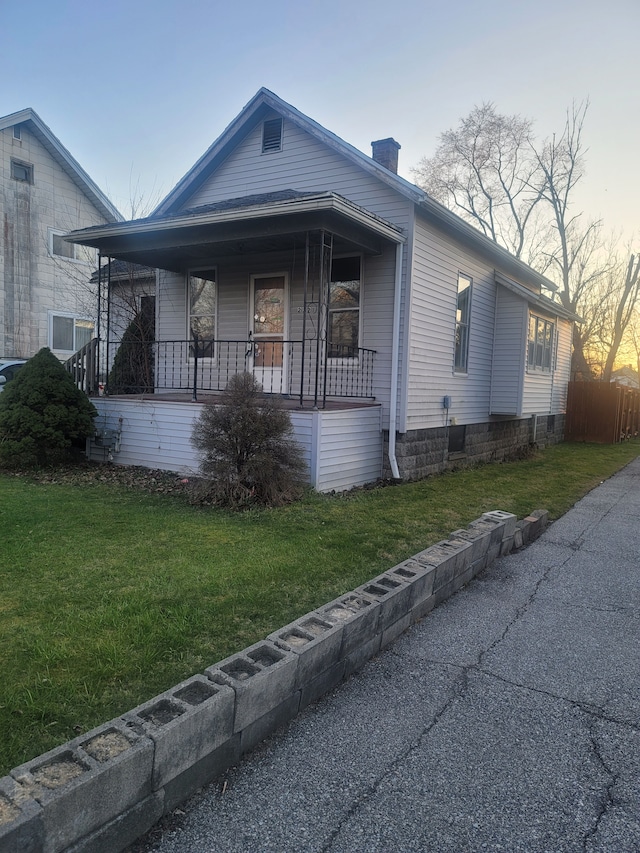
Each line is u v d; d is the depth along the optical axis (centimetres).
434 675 314
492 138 2952
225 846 191
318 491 729
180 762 207
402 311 860
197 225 807
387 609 343
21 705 242
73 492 687
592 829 205
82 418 859
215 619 339
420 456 925
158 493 695
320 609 319
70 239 933
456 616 397
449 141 3059
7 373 1330
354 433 814
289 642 280
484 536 493
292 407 751
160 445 848
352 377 907
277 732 256
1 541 475
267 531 532
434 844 196
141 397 911
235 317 1019
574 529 646
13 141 1798
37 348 1881
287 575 418
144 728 202
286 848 192
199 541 492
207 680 237
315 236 799
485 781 229
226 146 1027
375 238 848
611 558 545
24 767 180
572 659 339
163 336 1113
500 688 303
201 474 708
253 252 955
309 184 950
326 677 289
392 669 319
